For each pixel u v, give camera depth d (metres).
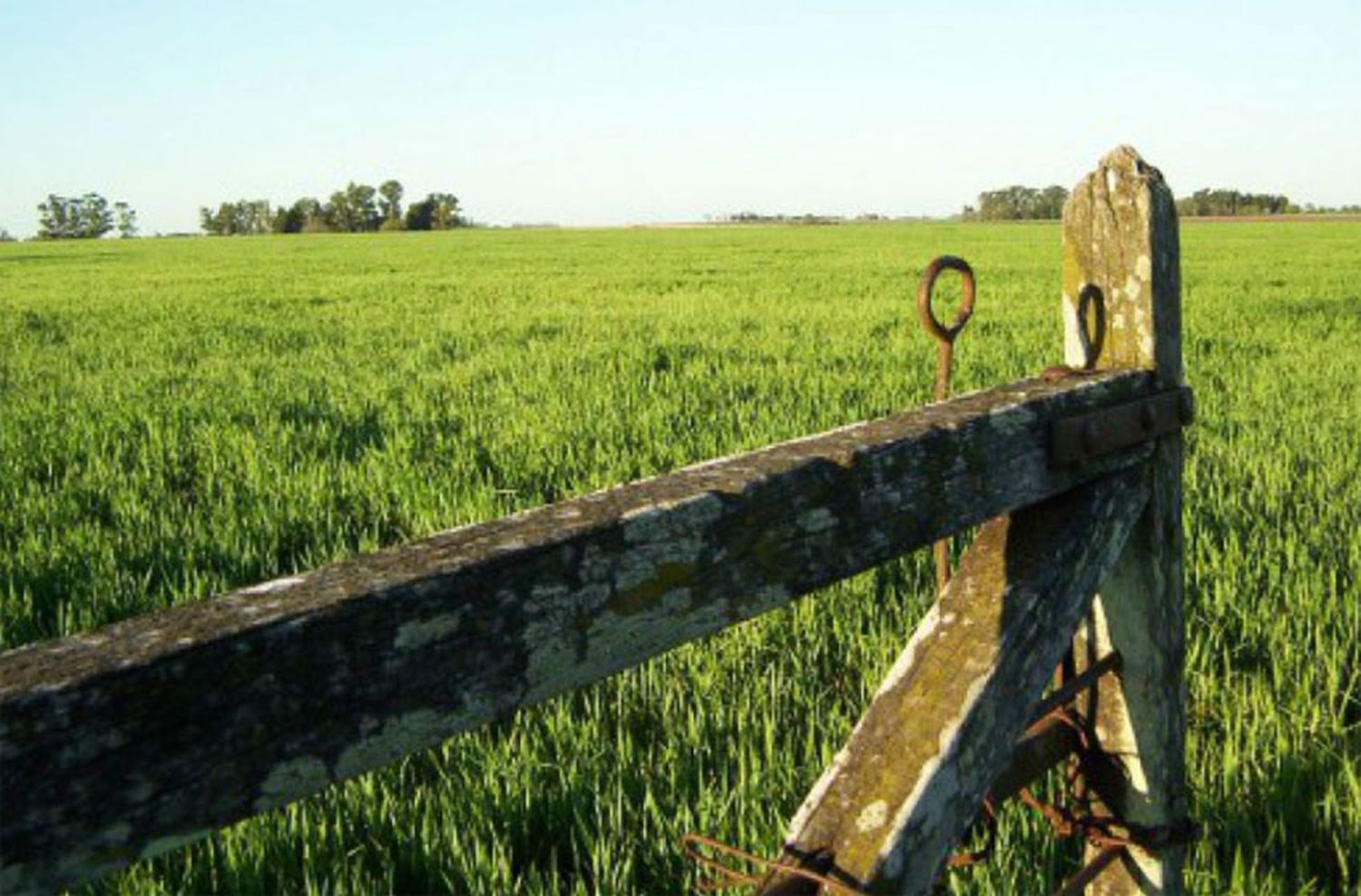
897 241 54.44
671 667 4.22
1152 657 2.22
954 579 1.92
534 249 51.34
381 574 1.12
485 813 3.27
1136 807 2.27
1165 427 2.14
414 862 3.07
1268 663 4.27
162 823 0.96
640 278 29.03
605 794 3.36
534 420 8.93
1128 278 2.14
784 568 1.47
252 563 5.71
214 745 0.98
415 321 18.61
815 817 1.65
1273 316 17.42
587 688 4.05
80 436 8.84
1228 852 3.08
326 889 2.88
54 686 0.90
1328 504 6.24
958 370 11.19
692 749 3.62
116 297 25.72
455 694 1.15
